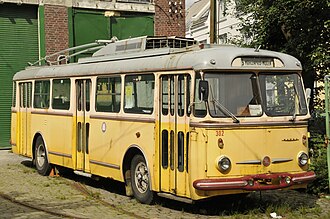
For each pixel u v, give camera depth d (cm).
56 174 1462
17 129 1650
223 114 920
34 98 1538
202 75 917
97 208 1027
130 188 1121
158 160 1012
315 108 1583
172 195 978
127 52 1177
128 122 1104
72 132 1318
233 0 2309
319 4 1397
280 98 982
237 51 955
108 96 1184
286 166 969
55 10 2175
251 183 920
